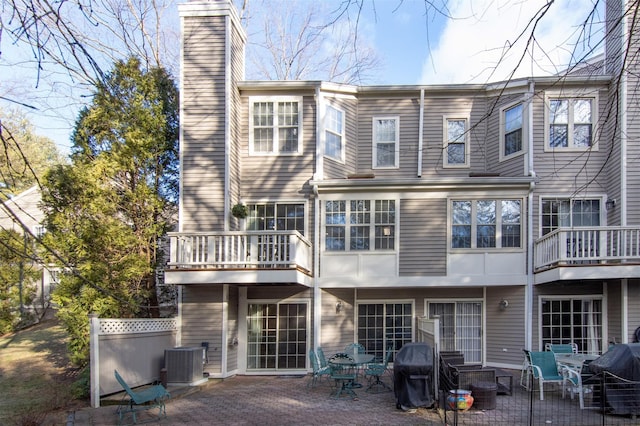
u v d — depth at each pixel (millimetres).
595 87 12922
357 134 14508
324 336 12977
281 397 9852
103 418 8516
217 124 12688
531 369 9438
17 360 14641
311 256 13078
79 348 11906
